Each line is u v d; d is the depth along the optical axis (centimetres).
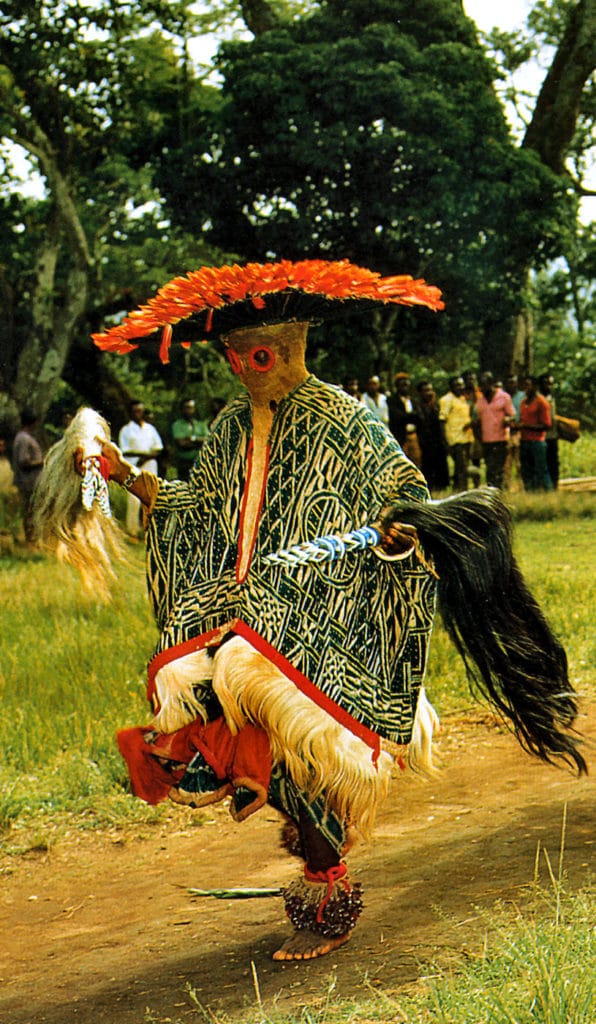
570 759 629
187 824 611
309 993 365
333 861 402
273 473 411
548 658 438
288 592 391
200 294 404
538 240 2331
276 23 2472
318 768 383
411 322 2495
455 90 2253
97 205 2178
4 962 451
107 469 429
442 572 418
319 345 2534
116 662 862
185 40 2450
